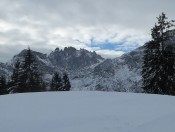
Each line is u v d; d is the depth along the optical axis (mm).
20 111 13312
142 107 13062
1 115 12656
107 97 16141
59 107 13742
